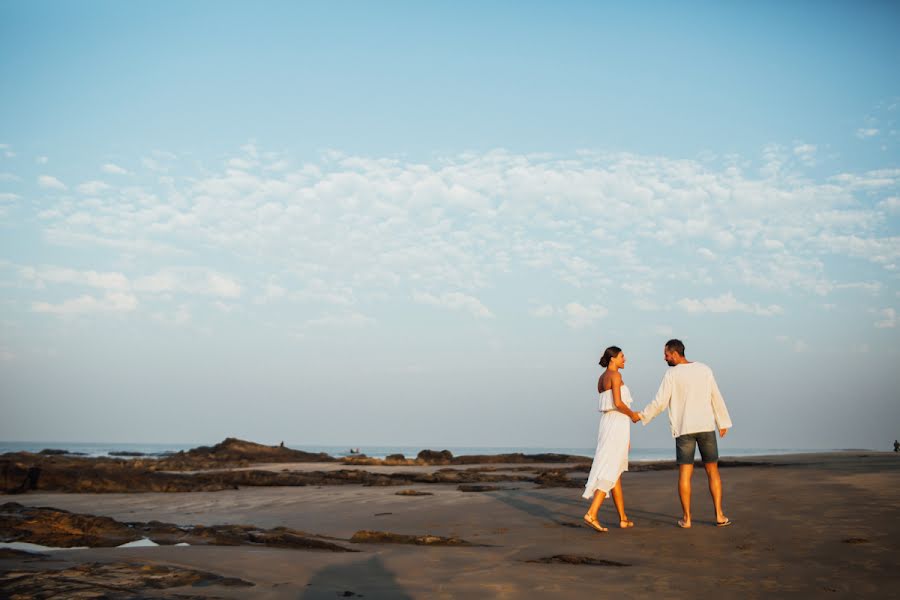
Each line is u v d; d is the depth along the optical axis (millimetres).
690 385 7703
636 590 4691
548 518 8953
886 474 12711
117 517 9875
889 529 6742
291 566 5660
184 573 5340
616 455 7730
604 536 7207
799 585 4773
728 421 7664
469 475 19000
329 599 4527
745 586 4777
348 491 14391
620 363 8109
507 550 6430
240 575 5324
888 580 4844
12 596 4570
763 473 14727
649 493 11336
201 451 44281
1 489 14227
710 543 6508
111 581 5059
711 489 7656
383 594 4656
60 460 24844
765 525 7348
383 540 7141
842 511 7984
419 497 12500
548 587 4797
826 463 20156
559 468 26078
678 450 7711
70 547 7082
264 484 16922
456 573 5316
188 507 11273
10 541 7422
